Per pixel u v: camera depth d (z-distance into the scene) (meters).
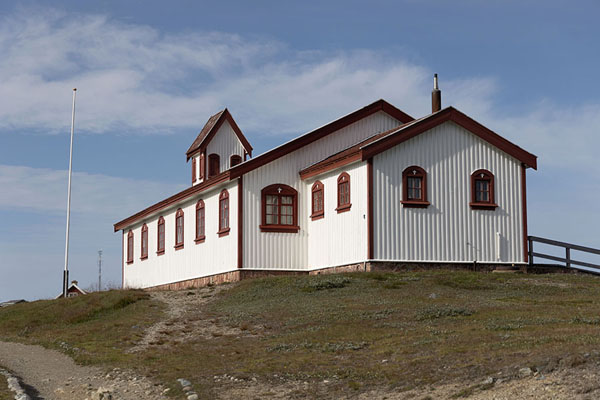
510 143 35.91
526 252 35.88
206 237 40.44
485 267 35.03
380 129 40.19
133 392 18.39
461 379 16.53
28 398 17.27
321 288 31.08
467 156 35.38
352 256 34.62
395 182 34.12
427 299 27.95
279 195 37.72
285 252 37.50
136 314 31.25
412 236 34.12
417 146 34.59
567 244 36.91
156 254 47.66
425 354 19.22
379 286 30.73
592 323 21.78
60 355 24.53
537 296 28.70
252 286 33.44
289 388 17.83
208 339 24.73
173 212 45.41
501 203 35.72
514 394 14.89
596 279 32.91
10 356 24.67
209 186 39.38
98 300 35.81
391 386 17.03
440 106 38.81
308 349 21.62
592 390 14.34
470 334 20.89
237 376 19.00
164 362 21.64
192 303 32.31
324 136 38.81
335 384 17.83
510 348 18.34
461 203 35.03
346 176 35.28
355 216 34.50
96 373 21.03
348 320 25.05
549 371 15.87
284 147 37.78
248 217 37.00
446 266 34.50
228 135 48.72
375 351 20.48
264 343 23.16
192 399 17.28
